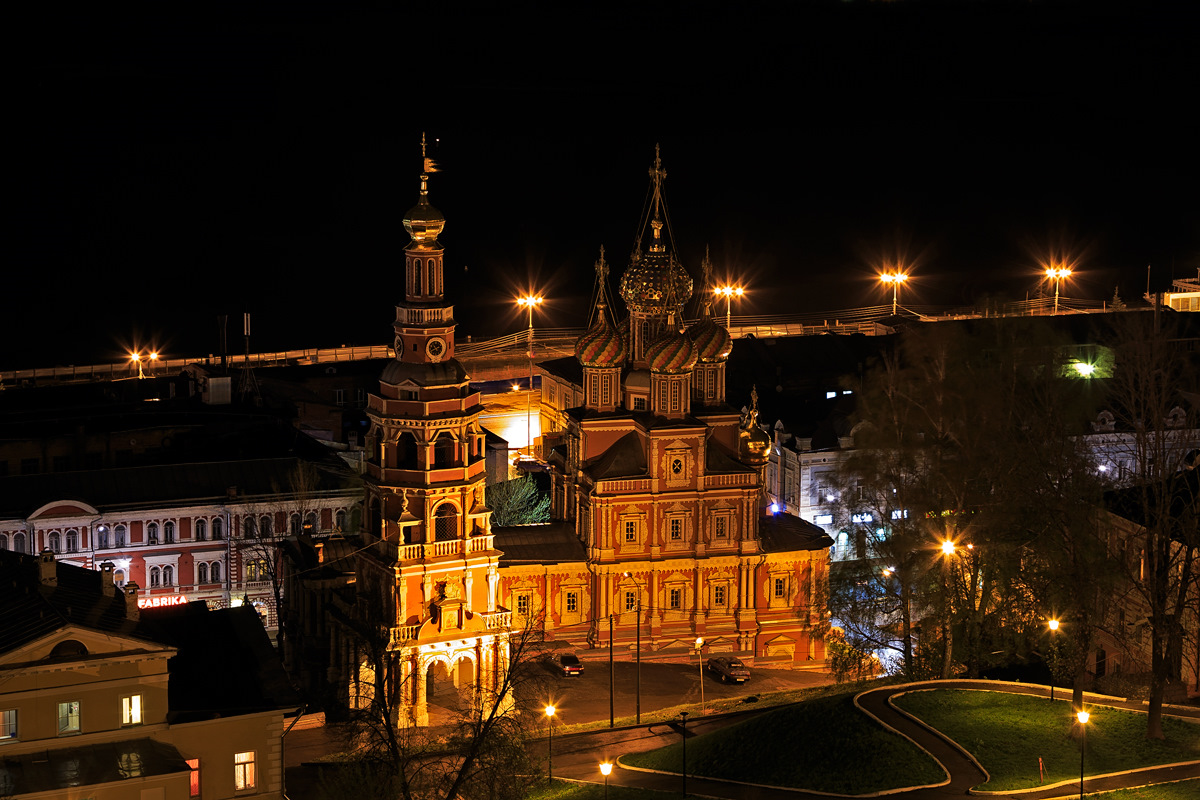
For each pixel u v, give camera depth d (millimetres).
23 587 109312
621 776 119938
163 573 182000
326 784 119375
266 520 184750
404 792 114750
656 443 158625
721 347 164625
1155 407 129750
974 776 109188
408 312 142750
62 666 102438
